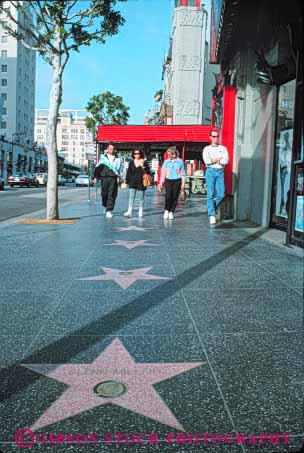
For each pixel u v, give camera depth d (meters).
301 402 2.24
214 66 39.62
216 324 3.36
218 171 9.59
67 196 25.33
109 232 8.37
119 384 2.40
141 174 11.32
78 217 11.27
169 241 7.28
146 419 2.07
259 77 8.94
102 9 9.22
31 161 98.56
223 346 2.94
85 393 2.30
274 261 5.67
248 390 2.36
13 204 18.03
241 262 5.60
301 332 3.22
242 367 2.63
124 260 5.69
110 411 2.13
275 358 2.77
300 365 2.67
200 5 38.88
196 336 3.11
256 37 9.31
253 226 9.50
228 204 11.02
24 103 109.31
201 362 2.69
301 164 6.43
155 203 17.56
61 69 9.69
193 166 32.00
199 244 6.98
